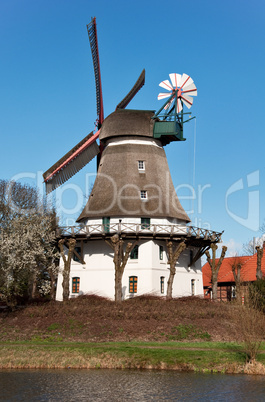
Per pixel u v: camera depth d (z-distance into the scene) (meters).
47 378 22.23
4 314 35.56
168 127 45.94
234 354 25.98
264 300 30.72
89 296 40.84
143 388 20.69
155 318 33.56
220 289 55.19
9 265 35.25
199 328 32.41
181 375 23.05
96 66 47.50
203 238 42.16
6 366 24.41
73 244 39.72
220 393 20.05
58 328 32.31
